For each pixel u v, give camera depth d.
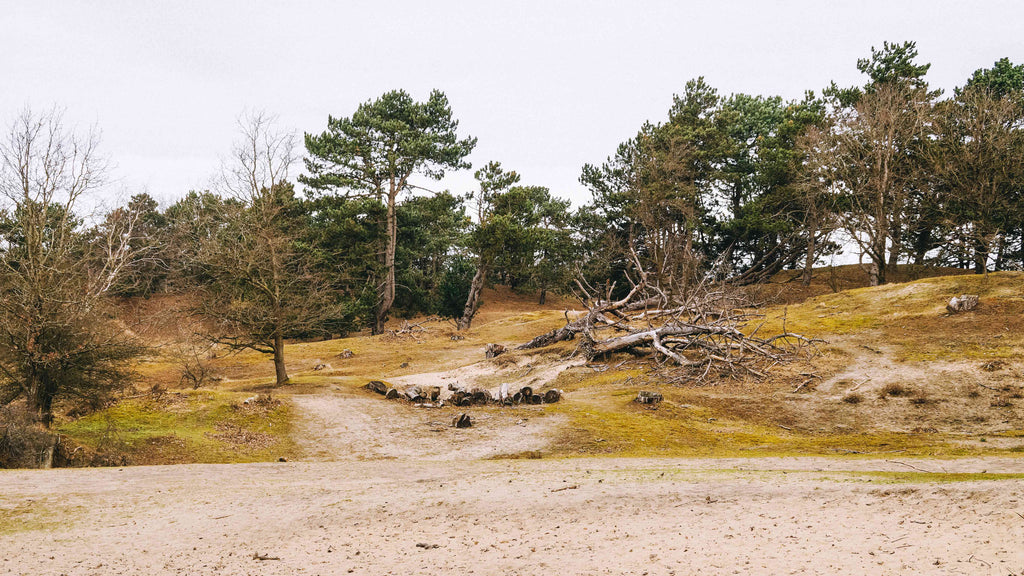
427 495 15.57
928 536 9.42
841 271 79.06
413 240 79.88
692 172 74.69
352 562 11.05
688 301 48.62
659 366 42.44
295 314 43.19
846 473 16.88
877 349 40.94
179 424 28.95
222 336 43.81
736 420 32.50
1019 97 58.69
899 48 71.12
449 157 72.88
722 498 13.48
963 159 56.47
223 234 61.84
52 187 32.91
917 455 23.08
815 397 34.81
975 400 31.94
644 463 21.31
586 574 9.49
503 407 34.28
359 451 26.64
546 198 97.31
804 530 10.66
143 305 68.75
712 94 80.50
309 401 33.97
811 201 67.56
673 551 10.20
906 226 64.19
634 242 77.50
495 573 9.95
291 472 20.98
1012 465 18.41
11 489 17.39
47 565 11.45
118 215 45.78
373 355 58.84
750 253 79.12
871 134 61.31
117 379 32.38
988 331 40.56
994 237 51.69
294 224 69.31
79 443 25.42
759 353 41.75
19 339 29.34
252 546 12.40
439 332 69.44
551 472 19.00
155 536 13.18
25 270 31.86
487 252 71.75
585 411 32.97
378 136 73.44
